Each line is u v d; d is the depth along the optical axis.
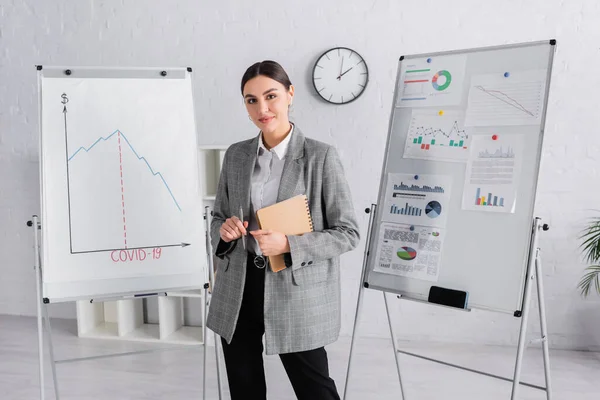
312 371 1.62
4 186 3.58
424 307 3.17
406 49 3.04
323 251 1.56
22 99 3.50
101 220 1.93
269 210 1.54
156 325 3.49
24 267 3.62
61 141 1.92
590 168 2.88
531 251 1.64
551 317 3.00
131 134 1.99
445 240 1.82
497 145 1.76
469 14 2.95
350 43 3.09
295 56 3.17
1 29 3.46
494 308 1.68
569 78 2.86
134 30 3.33
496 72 1.81
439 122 1.91
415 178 1.93
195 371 2.77
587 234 2.71
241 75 3.24
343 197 1.63
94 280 1.91
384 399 2.43
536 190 1.67
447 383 2.59
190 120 2.06
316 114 3.18
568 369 2.72
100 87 1.98
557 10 2.85
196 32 3.26
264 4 3.17
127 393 2.51
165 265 1.98
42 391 1.93
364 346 3.10
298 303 1.58
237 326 1.67
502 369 2.74
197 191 2.03
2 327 3.44
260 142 1.68
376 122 3.11
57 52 3.43
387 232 1.97
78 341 3.22
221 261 1.73
